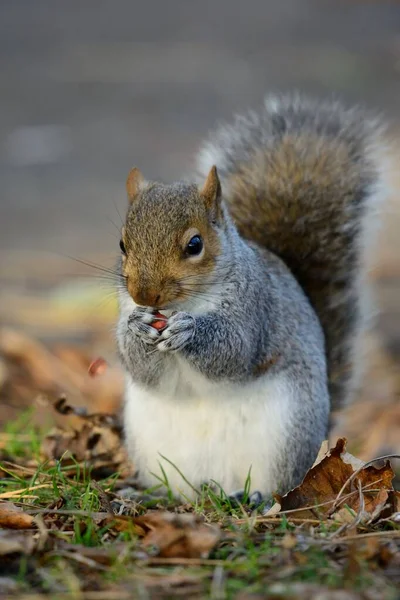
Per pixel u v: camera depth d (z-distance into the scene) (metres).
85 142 24.64
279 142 11.18
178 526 6.87
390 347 15.13
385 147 11.29
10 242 19.00
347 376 10.90
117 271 9.12
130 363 8.84
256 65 30.50
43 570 6.40
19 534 6.96
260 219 10.76
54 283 17.27
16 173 22.86
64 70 30.94
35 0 41.78
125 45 33.94
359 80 28.03
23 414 11.07
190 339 8.46
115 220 20.09
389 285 17.62
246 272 8.88
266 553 6.71
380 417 12.52
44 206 21.00
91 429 9.95
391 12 36.88
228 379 8.72
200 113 26.53
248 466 8.88
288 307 9.48
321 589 6.07
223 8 40.25
